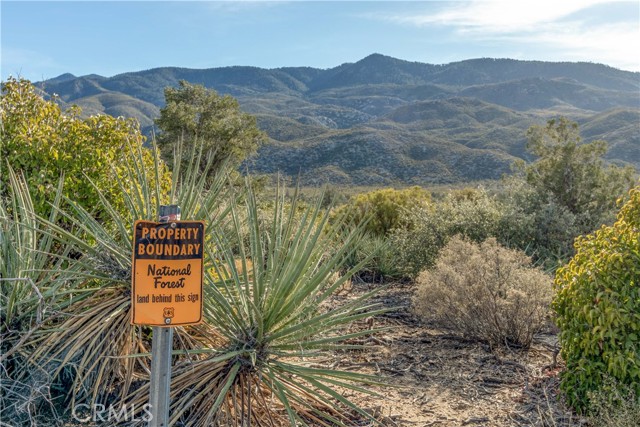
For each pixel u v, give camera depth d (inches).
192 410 147.4
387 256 392.8
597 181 429.4
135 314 102.9
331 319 149.9
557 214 385.4
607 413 152.4
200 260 106.0
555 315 232.8
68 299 168.1
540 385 199.6
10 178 172.9
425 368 215.6
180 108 1080.8
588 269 177.0
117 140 205.8
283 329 148.5
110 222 194.5
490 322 242.1
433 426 165.6
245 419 151.3
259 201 193.2
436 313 255.1
